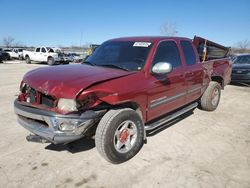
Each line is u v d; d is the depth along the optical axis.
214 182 3.46
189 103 5.97
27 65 25.47
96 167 3.79
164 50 4.82
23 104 3.86
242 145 4.66
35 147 4.38
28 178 3.49
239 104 7.80
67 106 3.42
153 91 4.33
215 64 6.63
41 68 4.58
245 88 11.13
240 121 6.04
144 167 3.82
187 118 6.16
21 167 3.75
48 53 26.81
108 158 3.74
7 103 7.29
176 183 3.43
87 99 3.48
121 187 3.34
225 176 3.61
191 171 3.72
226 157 4.18
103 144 3.61
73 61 28.97
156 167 3.82
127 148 3.95
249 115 6.57
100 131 3.60
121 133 3.83
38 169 3.71
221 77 7.02
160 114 4.73
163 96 4.62
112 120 3.62
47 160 3.96
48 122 3.47
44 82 3.72
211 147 4.54
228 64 7.40
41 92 3.64
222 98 8.67
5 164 3.82
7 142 4.57
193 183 3.43
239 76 11.41
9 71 17.48
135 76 4.08
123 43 5.00
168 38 5.08
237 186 3.39
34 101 3.79
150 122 4.77
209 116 6.38
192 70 5.48
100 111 3.63
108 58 4.79
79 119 3.40
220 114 6.58
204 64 6.05
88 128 3.55
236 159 4.11
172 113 5.34
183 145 4.60
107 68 4.36
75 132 3.43
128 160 4.00
